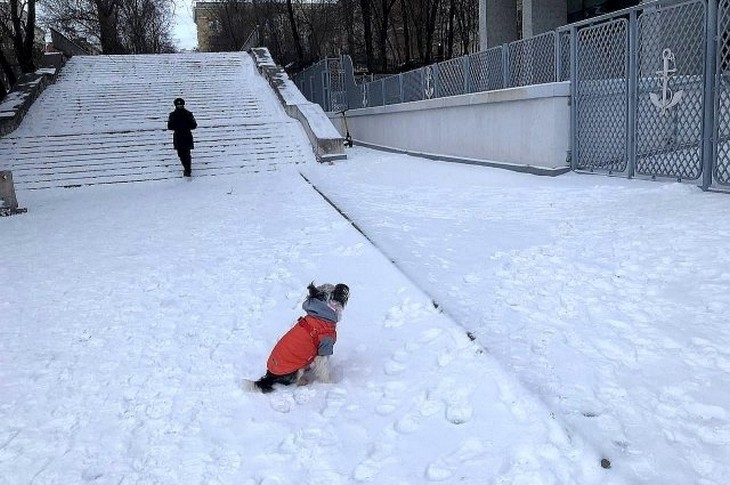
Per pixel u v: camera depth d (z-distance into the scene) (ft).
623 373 12.07
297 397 12.21
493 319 15.26
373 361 13.51
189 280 20.98
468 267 19.71
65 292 20.61
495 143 43.68
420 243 23.25
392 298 16.98
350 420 11.22
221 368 13.93
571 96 36.86
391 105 61.98
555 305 15.90
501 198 32.22
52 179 50.06
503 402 10.87
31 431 11.72
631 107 32.01
